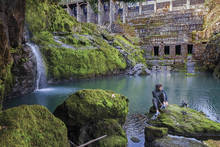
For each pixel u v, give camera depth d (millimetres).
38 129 2578
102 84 13656
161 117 5355
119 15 40938
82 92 4441
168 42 28078
